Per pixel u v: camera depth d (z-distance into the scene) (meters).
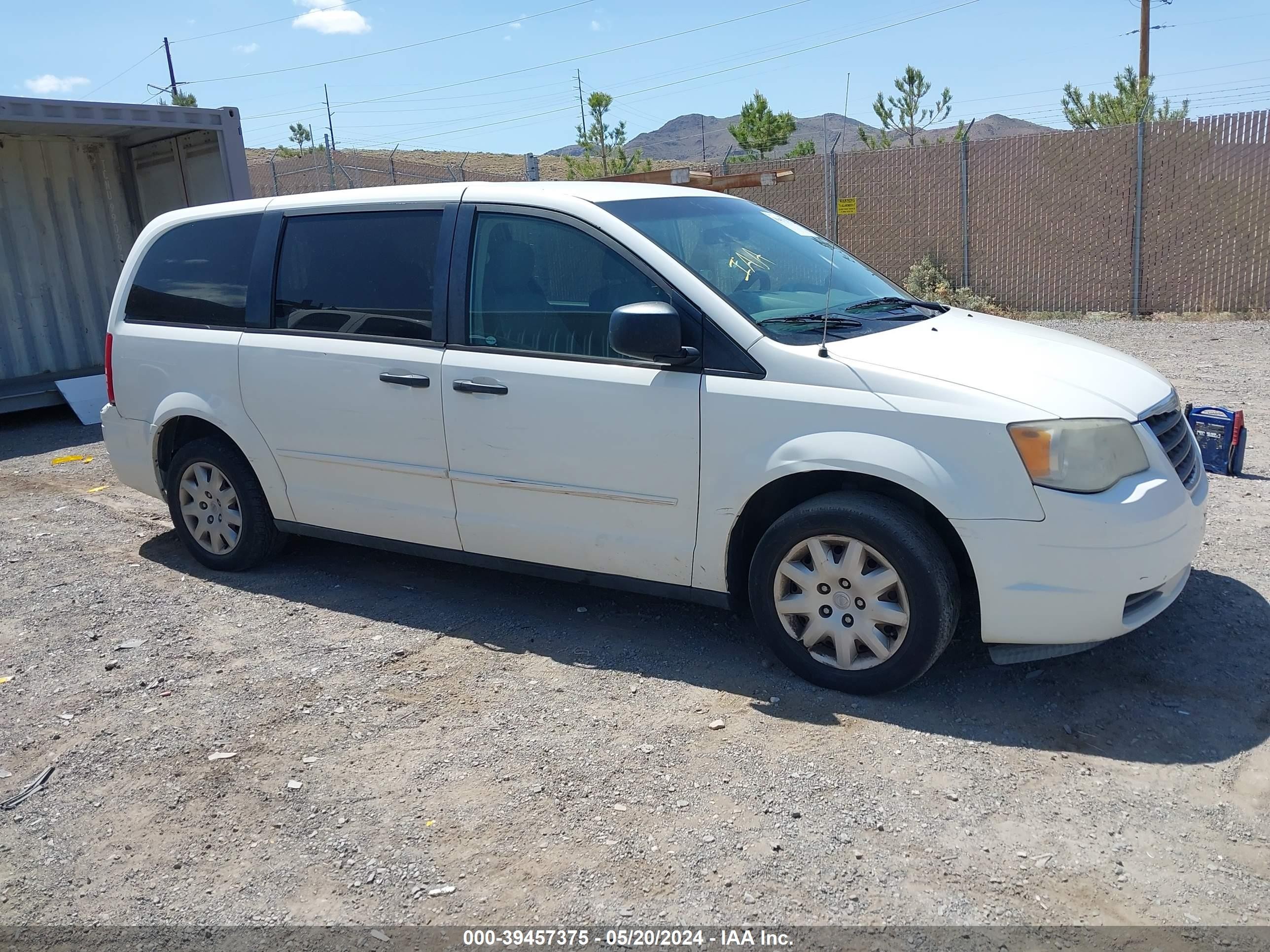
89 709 3.95
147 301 5.46
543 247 4.19
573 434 4.06
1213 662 3.89
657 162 32.59
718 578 3.94
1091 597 3.37
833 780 3.22
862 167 15.88
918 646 3.55
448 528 4.55
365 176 32.19
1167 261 13.40
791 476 3.75
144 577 5.46
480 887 2.79
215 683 4.12
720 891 2.73
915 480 3.43
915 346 3.78
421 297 4.47
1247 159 12.57
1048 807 3.04
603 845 2.95
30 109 8.89
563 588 5.03
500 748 3.51
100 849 3.05
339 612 4.84
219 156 10.38
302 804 3.23
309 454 4.88
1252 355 10.05
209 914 2.74
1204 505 3.81
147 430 5.46
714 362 3.79
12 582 5.44
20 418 10.67
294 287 4.89
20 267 10.70
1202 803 3.03
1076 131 13.77
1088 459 3.36
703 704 3.76
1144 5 24.47
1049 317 14.06
